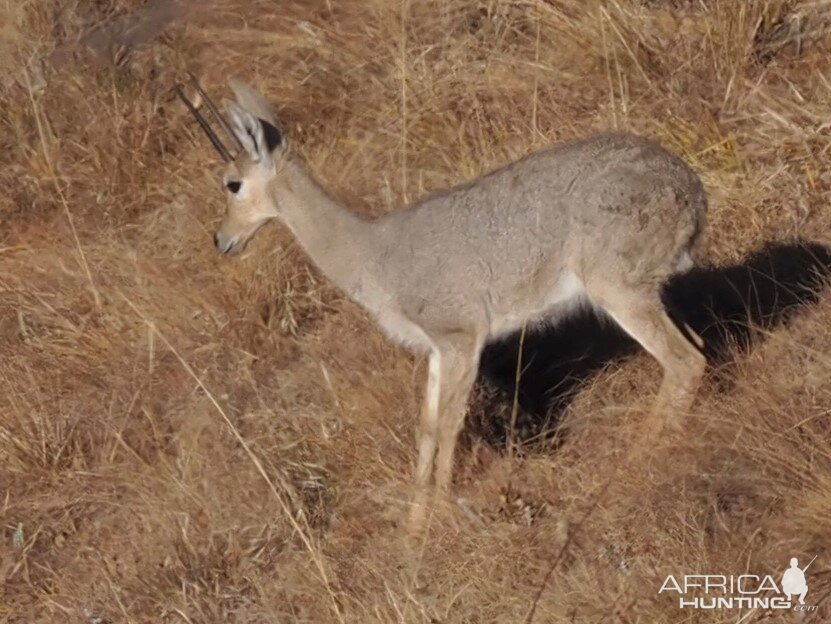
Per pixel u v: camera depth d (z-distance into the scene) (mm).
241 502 11891
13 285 14609
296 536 11508
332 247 11891
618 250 11289
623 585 10258
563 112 14750
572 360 12617
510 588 10484
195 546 11555
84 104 16203
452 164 14477
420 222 11680
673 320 12094
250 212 12086
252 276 13898
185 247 14469
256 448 12148
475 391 12508
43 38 17000
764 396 11312
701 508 10688
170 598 11234
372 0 16375
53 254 14844
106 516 12234
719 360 11969
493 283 11516
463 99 15094
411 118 14953
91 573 11781
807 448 10781
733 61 14594
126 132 15703
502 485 11414
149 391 13125
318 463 12094
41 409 13102
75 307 14188
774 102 14344
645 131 14273
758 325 12391
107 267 14539
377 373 12734
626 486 11008
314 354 13258
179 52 16641
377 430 12250
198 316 13852
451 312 11578
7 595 11734
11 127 16281
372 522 11633
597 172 11328
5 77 16641
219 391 13062
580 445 11859
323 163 14773
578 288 11602
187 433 12641
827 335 12109
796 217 13414
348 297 12742
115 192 15391
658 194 11273
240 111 11844
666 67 14844
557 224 11375
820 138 13922
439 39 15953
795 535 10375
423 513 11344
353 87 15773
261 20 16719
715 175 13734
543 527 10969
